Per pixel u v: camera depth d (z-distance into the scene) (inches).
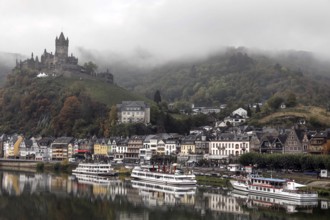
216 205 7091.5
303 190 7519.7
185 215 6437.0
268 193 7815.0
